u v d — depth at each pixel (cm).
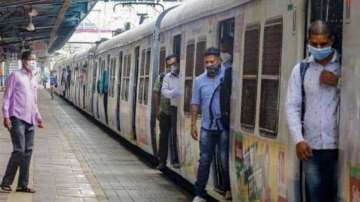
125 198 1015
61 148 1664
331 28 556
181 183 1169
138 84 1524
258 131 704
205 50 903
